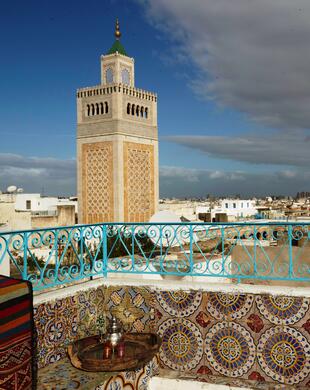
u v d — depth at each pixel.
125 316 5.70
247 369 5.18
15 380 3.47
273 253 10.22
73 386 4.35
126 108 43.31
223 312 5.26
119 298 5.74
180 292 5.44
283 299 5.02
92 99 43.91
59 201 61.12
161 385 5.30
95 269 5.83
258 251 10.31
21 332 3.52
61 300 5.10
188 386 5.19
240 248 10.48
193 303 5.39
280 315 5.03
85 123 44.31
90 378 4.51
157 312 5.55
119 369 4.59
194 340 5.39
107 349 4.92
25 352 3.56
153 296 5.57
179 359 5.46
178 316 5.46
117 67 43.94
